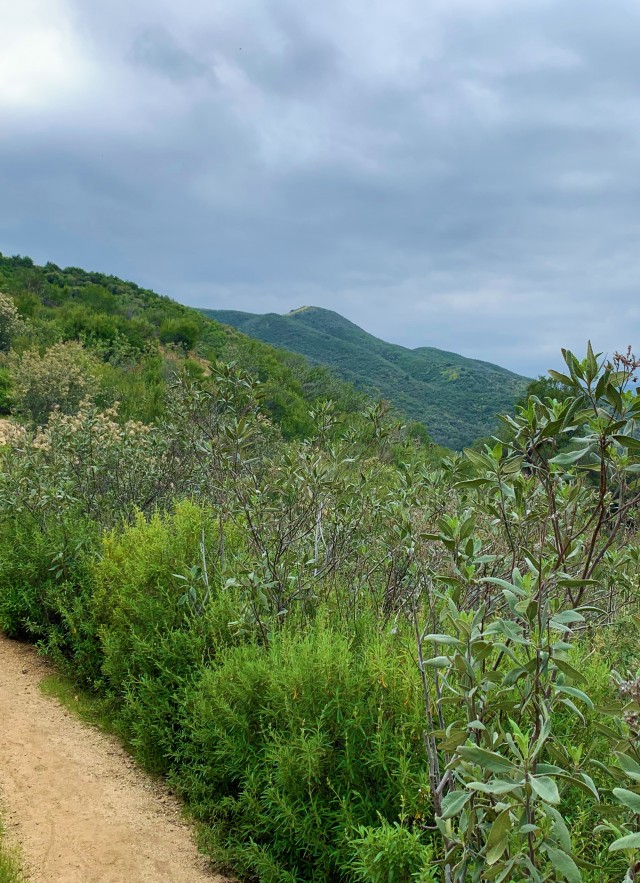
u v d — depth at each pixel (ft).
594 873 8.41
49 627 20.77
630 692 6.63
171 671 15.80
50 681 19.03
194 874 11.67
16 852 11.61
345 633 13.89
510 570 12.00
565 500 10.29
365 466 19.07
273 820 11.19
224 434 17.58
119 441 27.96
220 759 13.23
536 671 6.96
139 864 11.76
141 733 14.85
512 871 6.95
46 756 15.05
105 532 21.79
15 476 24.25
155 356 95.96
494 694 7.99
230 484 17.53
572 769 7.28
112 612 18.43
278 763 11.19
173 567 18.25
